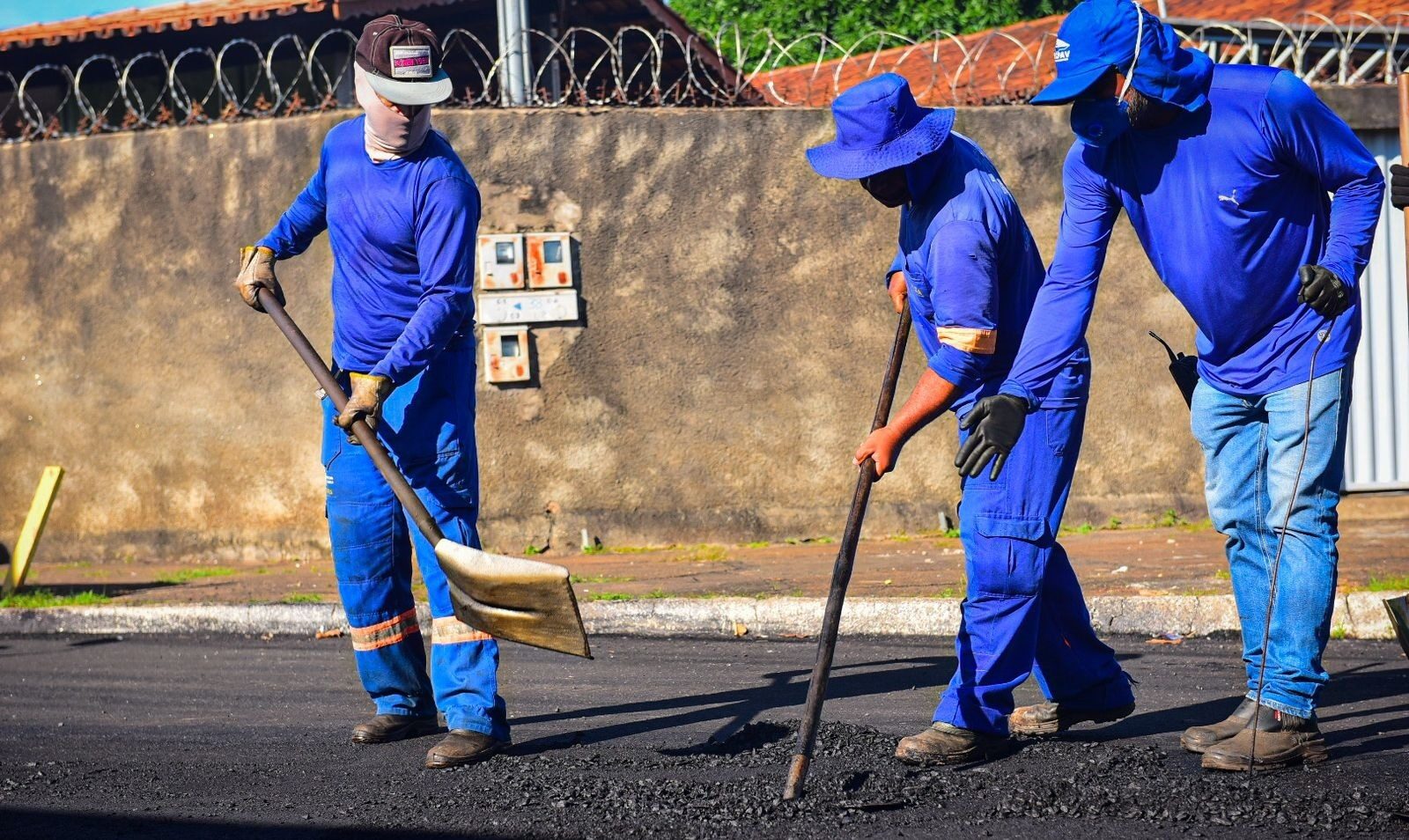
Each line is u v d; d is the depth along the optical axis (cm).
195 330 941
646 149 917
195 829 358
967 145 394
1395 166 436
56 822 369
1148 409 934
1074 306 386
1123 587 662
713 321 922
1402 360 938
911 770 385
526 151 909
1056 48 374
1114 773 377
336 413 445
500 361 907
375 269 431
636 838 332
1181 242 382
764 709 487
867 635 652
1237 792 354
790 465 927
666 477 921
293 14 1181
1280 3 1269
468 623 397
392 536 449
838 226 924
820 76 1396
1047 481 390
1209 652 574
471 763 417
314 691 552
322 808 373
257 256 459
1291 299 381
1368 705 462
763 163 922
